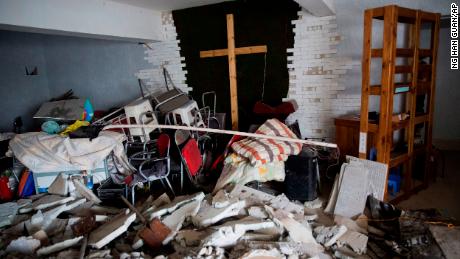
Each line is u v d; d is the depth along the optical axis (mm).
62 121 3980
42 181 3469
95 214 2938
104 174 3582
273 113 4176
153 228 2473
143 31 4723
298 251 2180
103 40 5695
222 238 2268
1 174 3664
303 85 4387
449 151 4781
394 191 3359
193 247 2256
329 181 3787
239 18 4582
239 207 2783
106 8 3994
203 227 2523
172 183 3910
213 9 4727
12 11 2885
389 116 2844
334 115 4273
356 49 3957
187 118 4047
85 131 3449
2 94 5473
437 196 3334
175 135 3527
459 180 3732
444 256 1952
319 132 4422
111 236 2391
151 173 3268
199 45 4973
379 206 2840
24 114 5852
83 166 3340
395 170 3508
